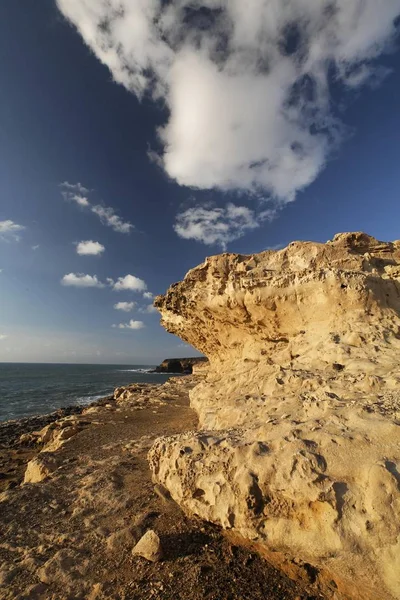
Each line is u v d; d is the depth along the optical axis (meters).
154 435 11.73
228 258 10.86
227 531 4.72
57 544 5.22
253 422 5.70
